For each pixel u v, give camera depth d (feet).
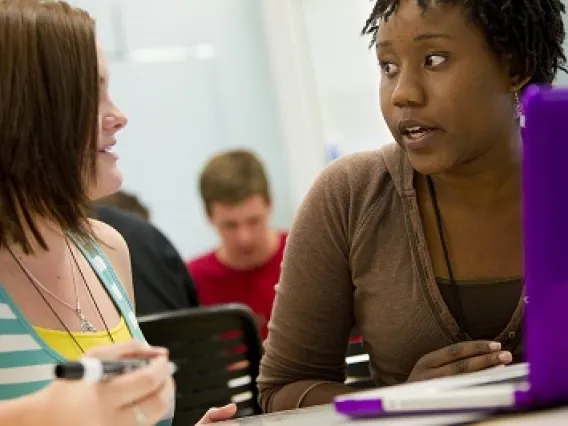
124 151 14.89
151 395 3.65
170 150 15.20
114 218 8.66
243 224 10.96
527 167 2.99
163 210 15.17
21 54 4.27
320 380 5.31
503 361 4.37
